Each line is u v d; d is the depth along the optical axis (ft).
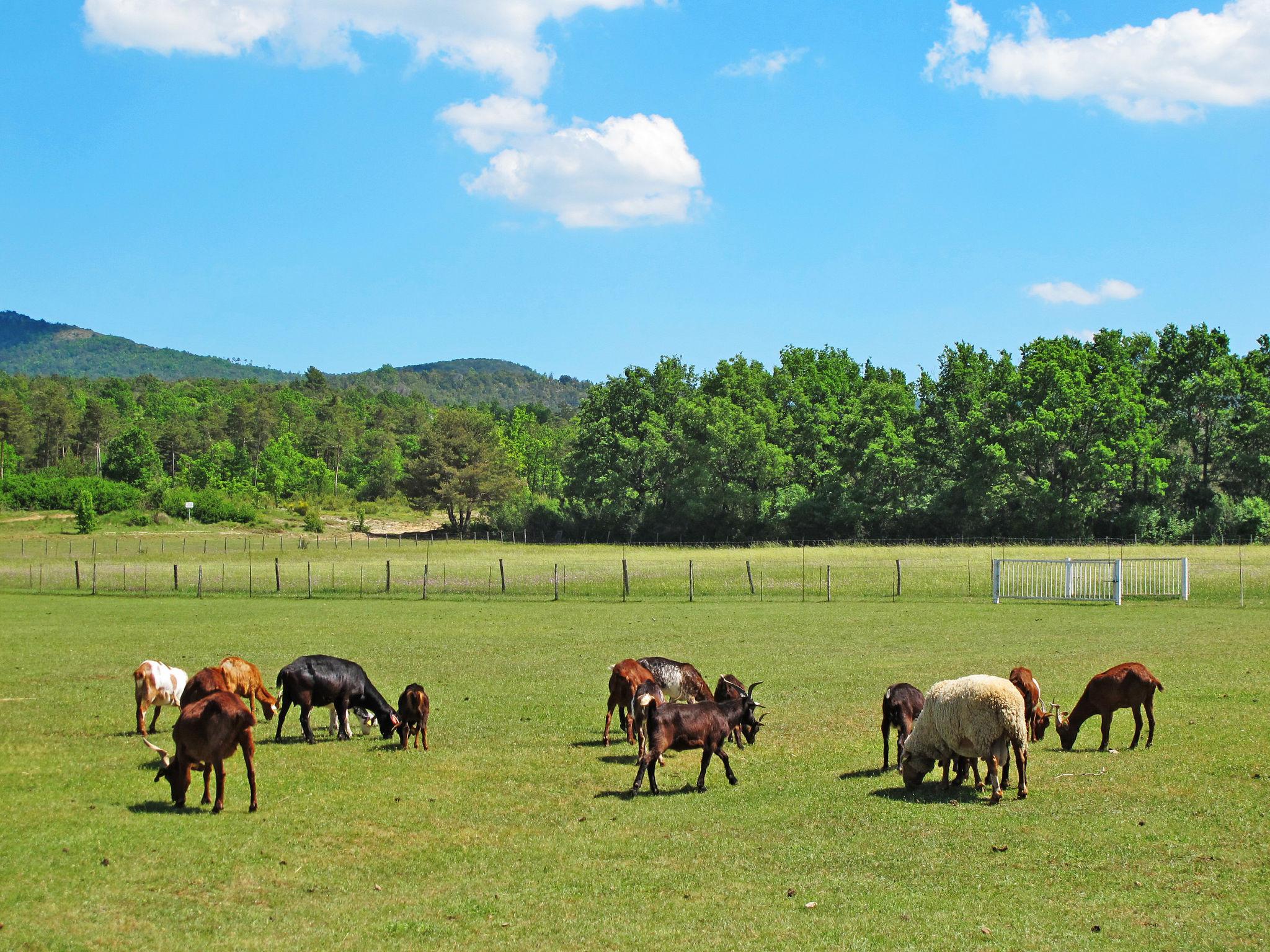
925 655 92.84
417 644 103.71
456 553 268.00
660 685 58.18
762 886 35.06
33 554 258.37
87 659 92.32
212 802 45.73
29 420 614.34
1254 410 292.40
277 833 41.24
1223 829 39.81
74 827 41.57
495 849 39.29
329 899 34.27
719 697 56.70
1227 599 144.97
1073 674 80.07
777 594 162.61
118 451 492.13
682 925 31.63
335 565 218.18
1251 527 279.69
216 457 529.04
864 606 143.95
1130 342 339.36
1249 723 59.72
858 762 52.85
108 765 52.75
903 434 331.36
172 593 170.30
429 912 33.01
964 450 308.40
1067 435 292.61
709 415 346.54
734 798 46.26
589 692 75.51
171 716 66.69
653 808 44.75
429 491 408.67
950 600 152.35
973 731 44.29
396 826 42.32
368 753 55.88
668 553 265.75
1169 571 170.81
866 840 39.55
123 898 34.09
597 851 38.96
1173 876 34.96
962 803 44.32
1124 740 56.70
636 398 388.98
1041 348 351.05
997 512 305.53
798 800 45.60
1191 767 49.67
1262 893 33.22
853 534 326.85
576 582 175.63
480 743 58.49
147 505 420.36
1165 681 75.46
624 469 368.89
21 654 96.12
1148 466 288.30
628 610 140.15
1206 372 305.32
